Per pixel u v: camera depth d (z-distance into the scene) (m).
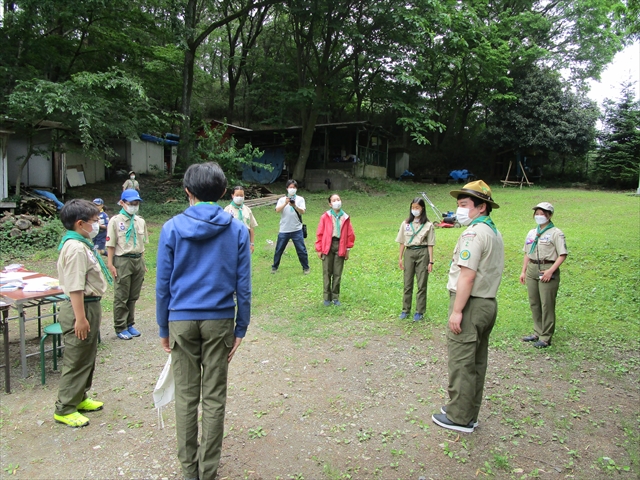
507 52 22.97
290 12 20.88
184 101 19.41
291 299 6.91
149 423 3.48
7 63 14.27
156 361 4.70
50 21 14.66
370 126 23.78
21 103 11.90
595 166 22.84
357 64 25.16
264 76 26.86
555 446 3.21
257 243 11.24
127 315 5.45
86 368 3.46
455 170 27.67
